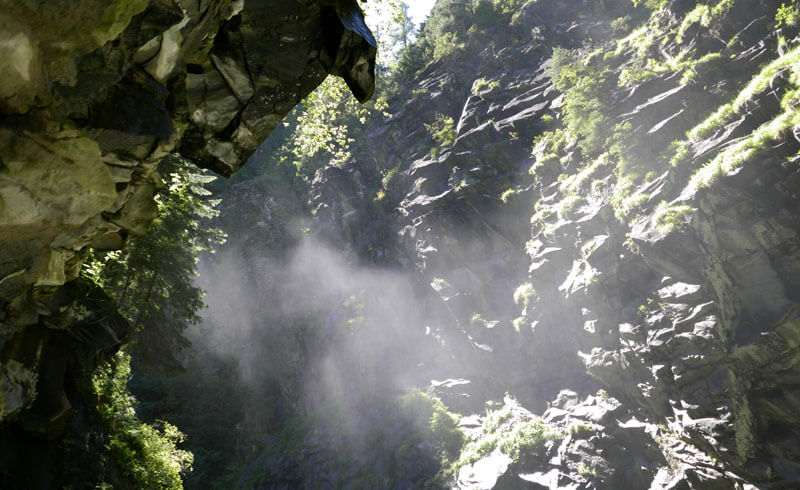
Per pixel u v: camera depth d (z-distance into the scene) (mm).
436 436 29312
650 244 21938
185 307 22328
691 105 25641
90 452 10680
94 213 4340
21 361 7219
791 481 17609
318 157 59781
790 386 18266
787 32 24234
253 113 5957
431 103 47719
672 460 21000
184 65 5055
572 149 31172
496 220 33656
